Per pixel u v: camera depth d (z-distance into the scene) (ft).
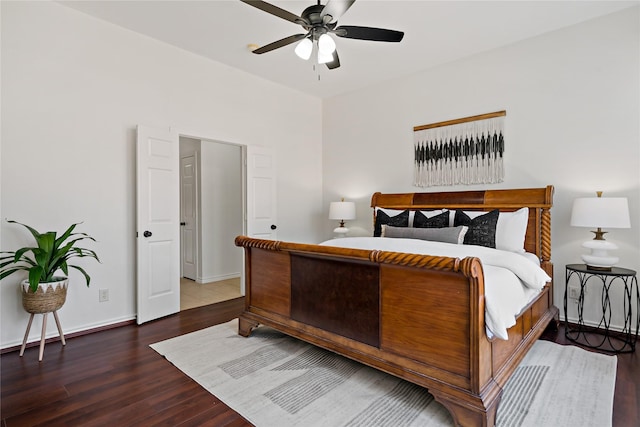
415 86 13.71
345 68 13.28
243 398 6.25
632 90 9.17
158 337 9.31
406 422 5.52
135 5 9.16
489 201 11.33
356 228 15.92
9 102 8.43
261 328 10.04
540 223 10.16
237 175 18.07
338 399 6.19
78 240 9.54
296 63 12.91
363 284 6.66
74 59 9.44
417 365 5.86
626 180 9.27
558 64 10.32
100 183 9.94
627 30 9.21
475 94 12.04
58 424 5.51
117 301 10.29
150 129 10.64
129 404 6.07
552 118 10.46
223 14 9.55
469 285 5.25
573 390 6.39
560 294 10.36
